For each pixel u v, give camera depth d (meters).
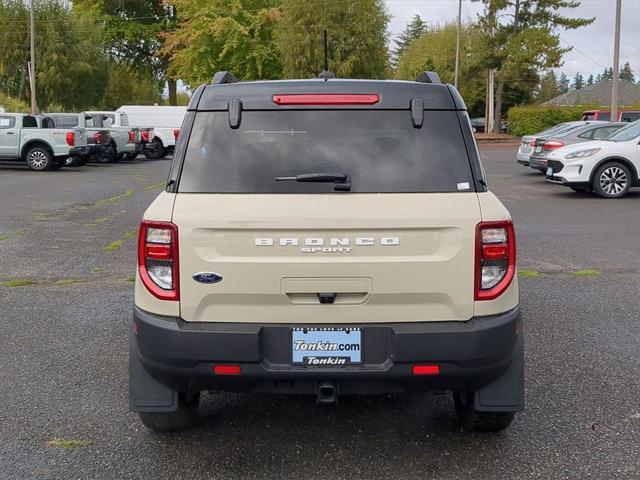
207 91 3.61
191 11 43.59
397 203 3.32
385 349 3.33
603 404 4.44
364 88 3.56
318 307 3.31
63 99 45.53
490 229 3.33
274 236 3.28
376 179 3.39
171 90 59.97
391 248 3.30
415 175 3.41
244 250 3.29
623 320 6.22
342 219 3.26
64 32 45.16
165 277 3.35
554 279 7.71
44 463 3.69
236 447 3.88
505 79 54.84
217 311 3.33
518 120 45.66
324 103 3.54
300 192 3.36
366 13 38.19
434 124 3.52
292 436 4.02
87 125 27.16
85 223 11.58
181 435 4.02
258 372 3.30
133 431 4.07
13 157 21.84
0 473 3.58
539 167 18.05
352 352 3.33
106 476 3.55
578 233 10.49
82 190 16.44
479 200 3.37
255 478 3.53
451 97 3.57
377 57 39.12
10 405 4.44
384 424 4.18
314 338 3.32
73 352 5.42
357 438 3.99
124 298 6.99
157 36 55.16
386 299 3.31
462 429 4.09
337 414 4.33
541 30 46.62
